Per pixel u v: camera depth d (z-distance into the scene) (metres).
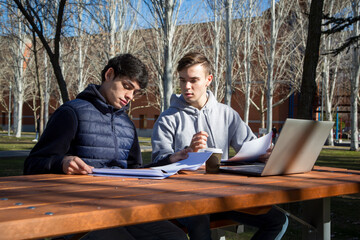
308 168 2.15
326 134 2.09
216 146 3.00
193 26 25.12
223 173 2.10
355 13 19.62
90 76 26.22
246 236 3.84
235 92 36.50
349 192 1.77
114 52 15.85
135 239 1.70
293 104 35.25
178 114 3.00
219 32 23.67
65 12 7.15
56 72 5.45
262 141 2.33
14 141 23.55
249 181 1.73
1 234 0.89
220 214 2.19
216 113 3.05
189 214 1.22
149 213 1.13
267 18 25.42
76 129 2.18
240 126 3.09
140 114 42.56
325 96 25.27
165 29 11.32
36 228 0.94
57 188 1.47
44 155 2.05
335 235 3.97
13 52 24.47
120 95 2.34
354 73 21.64
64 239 1.61
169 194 1.34
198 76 2.88
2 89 39.88
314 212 2.12
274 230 2.00
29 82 32.38
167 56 11.28
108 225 1.05
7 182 1.64
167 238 1.70
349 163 12.85
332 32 6.96
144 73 2.35
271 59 21.69
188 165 2.10
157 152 2.84
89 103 2.30
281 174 2.01
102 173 1.93
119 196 1.28
